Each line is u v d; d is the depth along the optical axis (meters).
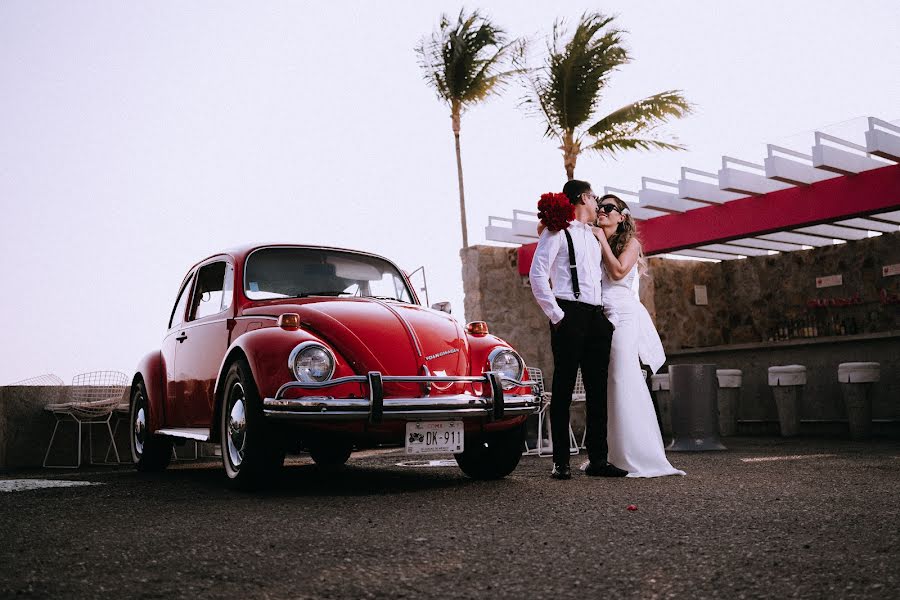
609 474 4.32
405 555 2.20
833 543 2.21
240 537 2.52
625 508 2.99
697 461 5.39
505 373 4.11
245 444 3.73
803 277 12.00
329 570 2.03
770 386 9.74
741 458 5.59
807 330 11.87
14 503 3.60
